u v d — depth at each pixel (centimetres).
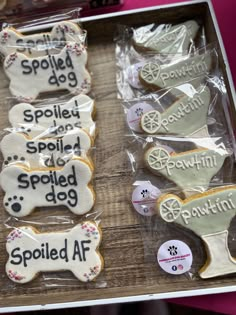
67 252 27
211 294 26
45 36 33
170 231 28
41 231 29
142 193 29
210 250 26
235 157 29
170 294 25
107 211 29
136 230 28
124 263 28
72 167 29
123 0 35
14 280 27
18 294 27
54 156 30
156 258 27
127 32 34
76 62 32
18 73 33
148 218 28
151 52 34
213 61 32
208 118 31
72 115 31
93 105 31
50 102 33
